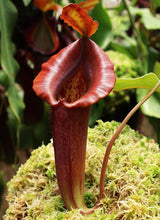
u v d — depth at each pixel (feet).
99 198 1.51
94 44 1.47
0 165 2.65
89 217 1.47
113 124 1.76
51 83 1.46
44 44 2.47
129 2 3.76
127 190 1.49
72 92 1.51
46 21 2.43
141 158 1.58
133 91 2.26
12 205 1.60
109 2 3.26
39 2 2.29
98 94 1.40
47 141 2.54
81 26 1.44
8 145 2.64
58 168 1.48
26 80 2.52
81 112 1.43
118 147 1.66
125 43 2.99
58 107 1.42
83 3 2.13
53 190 1.61
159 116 2.16
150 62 2.75
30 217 1.55
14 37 2.37
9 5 2.14
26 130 2.67
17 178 1.67
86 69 1.47
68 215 1.47
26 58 2.47
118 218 1.46
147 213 1.44
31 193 1.61
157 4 3.11
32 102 2.56
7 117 2.64
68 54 1.49
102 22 2.43
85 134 1.47
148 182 1.49
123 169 1.55
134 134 1.75
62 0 2.54
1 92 2.56
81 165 1.48
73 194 1.50
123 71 2.38
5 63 2.05
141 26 2.97
